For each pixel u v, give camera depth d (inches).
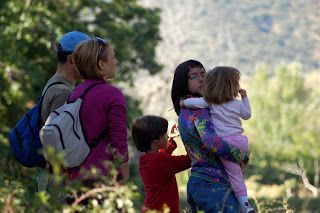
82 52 448.8
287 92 4274.1
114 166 374.9
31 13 1779.0
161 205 496.4
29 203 367.6
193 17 5615.2
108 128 438.3
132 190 366.0
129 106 2503.7
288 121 4052.7
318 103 4220.0
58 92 475.2
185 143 488.7
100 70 449.4
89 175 376.5
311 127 3863.2
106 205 358.6
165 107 3944.4
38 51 1881.2
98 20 2443.4
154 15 2797.7
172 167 494.3
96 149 432.8
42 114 478.6
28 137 476.7
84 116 434.3
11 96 1653.5
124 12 2603.3
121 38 2431.1
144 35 2824.8
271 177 3346.5
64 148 426.0
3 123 1674.5
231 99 476.7
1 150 1423.5
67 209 354.6
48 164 448.1
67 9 2181.3
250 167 3540.8
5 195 359.9
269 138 3946.9
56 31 1824.6
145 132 504.7
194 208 490.6
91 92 440.8
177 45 4790.8
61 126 428.1
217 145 469.7
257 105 4222.4
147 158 501.0
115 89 444.8
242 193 472.4
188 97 506.9
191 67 506.3
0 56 1667.1
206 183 476.4
